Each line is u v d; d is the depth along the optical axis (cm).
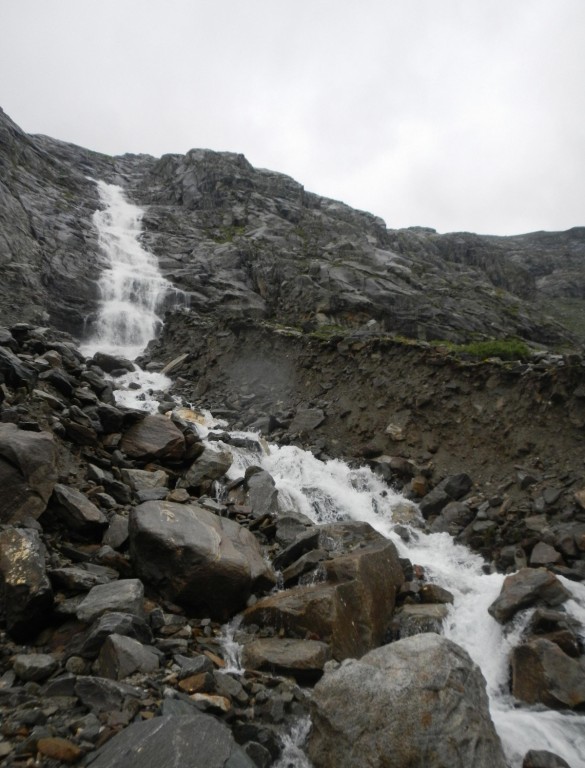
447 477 1163
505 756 467
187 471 1016
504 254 6669
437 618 693
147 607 605
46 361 1219
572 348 3462
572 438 1085
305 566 745
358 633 622
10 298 2423
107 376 1850
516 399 1220
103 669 467
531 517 960
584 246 10500
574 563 827
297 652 551
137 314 2742
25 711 400
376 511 1125
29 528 640
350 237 4566
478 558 940
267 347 1894
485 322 3247
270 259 3528
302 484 1122
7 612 521
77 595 576
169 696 438
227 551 667
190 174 5384
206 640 581
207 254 3609
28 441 709
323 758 416
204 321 2442
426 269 4219
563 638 615
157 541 636
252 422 1544
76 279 2827
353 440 1385
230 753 374
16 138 4394
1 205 2908
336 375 1614
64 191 4256
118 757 353
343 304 2873
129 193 5309
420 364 1445
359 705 423
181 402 1644
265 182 5603
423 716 403
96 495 783
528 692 570
